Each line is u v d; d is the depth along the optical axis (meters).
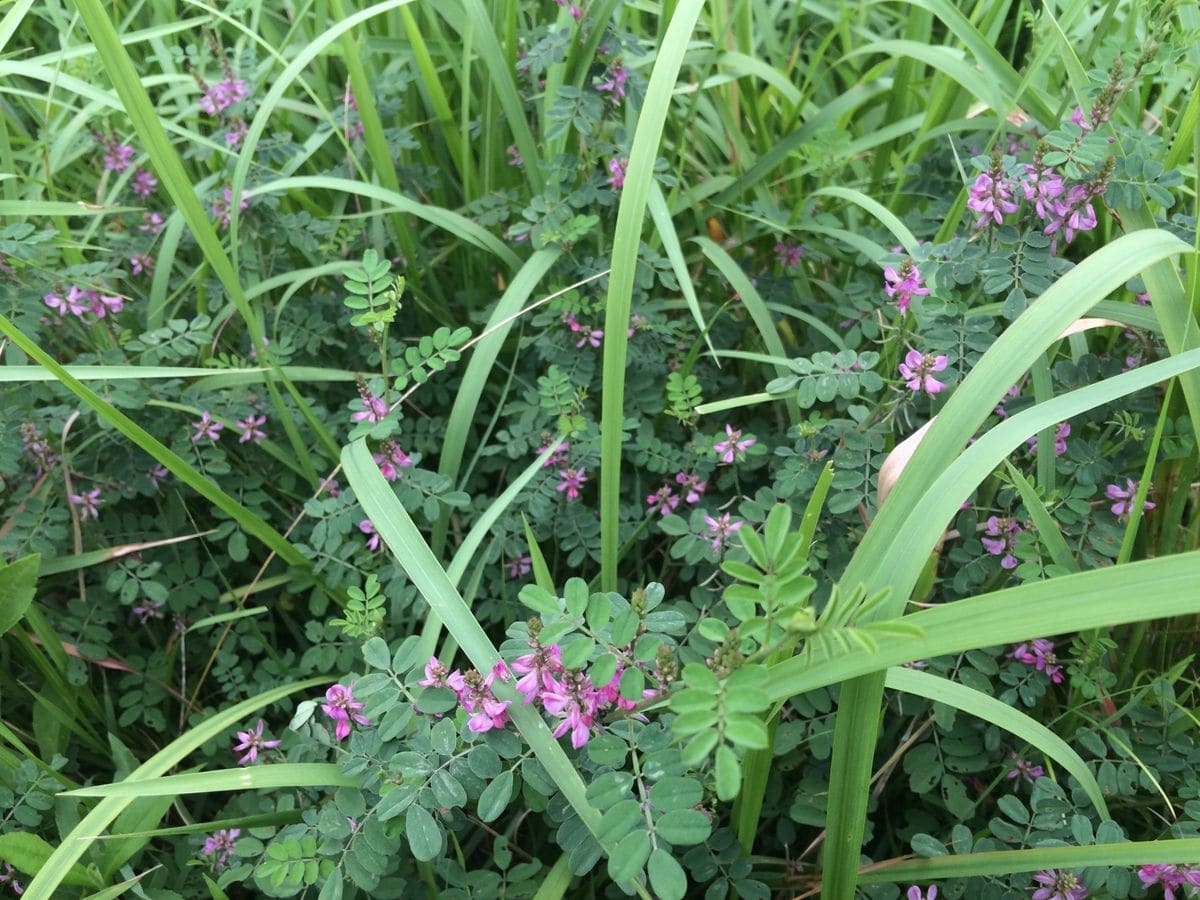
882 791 0.35
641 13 0.58
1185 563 0.19
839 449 0.35
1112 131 0.34
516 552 0.39
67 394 0.39
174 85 0.54
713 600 0.35
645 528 0.41
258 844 0.30
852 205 0.51
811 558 0.35
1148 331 0.35
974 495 0.38
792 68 0.59
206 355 0.45
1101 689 0.33
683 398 0.39
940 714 0.32
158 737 0.41
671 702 0.19
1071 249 0.46
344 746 0.31
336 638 0.39
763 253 0.51
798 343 0.48
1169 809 0.32
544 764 0.25
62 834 0.32
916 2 0.44
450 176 0.54
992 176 0.33
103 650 0.39
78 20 0.50
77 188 0.53
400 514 0.31
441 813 0.27
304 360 0.47
